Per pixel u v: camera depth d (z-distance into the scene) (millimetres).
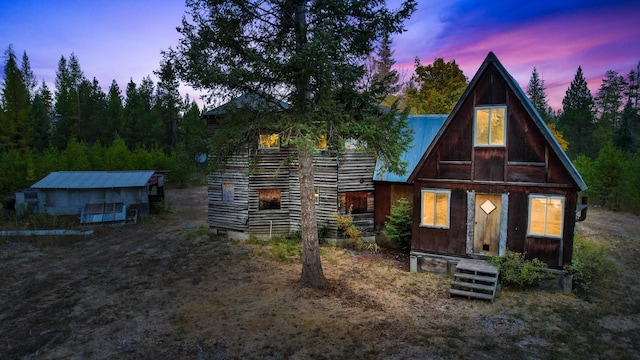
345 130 12148
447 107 34625
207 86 11773
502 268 14258
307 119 11883
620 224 26234
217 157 14578
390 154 13430
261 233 21828
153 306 12508
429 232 16234
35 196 26109
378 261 18125
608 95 63281
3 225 23422
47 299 13156
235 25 12148
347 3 11703
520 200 14438
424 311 12266
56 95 67562
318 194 21109
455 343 10102
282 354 9469
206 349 9688
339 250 19750
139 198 27562
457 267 14375
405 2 12156
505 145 14539
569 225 13672
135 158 44156
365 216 21141
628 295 13984
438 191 15922
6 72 60062
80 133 62250
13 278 15289
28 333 10672
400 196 20641
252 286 14367
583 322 11555
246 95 13430
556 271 13914
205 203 36688
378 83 12992
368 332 10664
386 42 13398
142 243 21172
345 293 13734
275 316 11641
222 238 22281
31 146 51688
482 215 15336
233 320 11359
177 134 69812
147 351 9625
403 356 9422
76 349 9758
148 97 77938
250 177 21500
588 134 60188
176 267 16875
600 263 16094
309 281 14211
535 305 12789
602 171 31875
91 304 12711
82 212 25328
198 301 12914
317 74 10969
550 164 13875
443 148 15742
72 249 19859
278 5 12609
